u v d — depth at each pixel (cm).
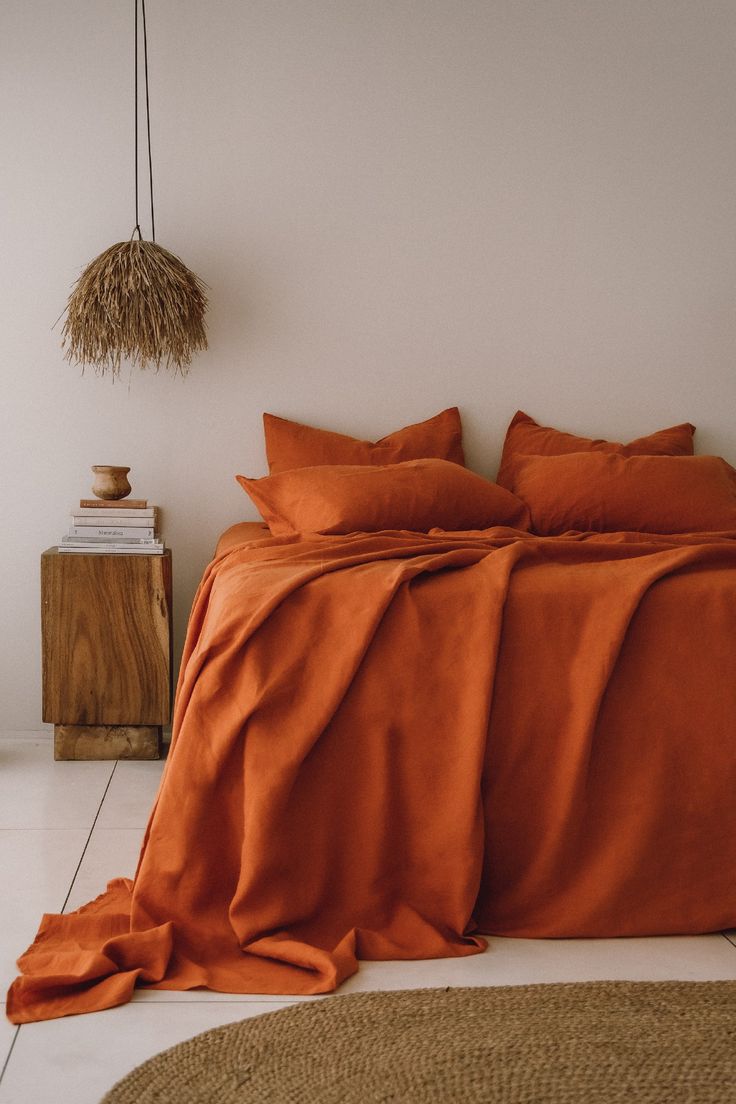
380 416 389
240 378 381
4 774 329
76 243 370
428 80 380
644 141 389
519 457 380
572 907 219
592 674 220
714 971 204
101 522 340
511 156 385
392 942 211
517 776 222
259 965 203
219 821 216
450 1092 159
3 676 376
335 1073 163
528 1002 187
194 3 367
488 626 221
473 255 387
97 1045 174
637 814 220
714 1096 158
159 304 343
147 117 369
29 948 203
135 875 236
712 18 387
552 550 260
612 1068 165
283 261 380
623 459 361
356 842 219
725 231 394
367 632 219
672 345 397
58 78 364
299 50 374
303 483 338
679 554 243
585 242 390
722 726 222
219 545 337
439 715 220
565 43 383
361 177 380
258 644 220
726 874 222
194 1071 164
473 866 215
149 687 342
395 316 386
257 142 375
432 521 334
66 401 373
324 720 215
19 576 376
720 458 375
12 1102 157
